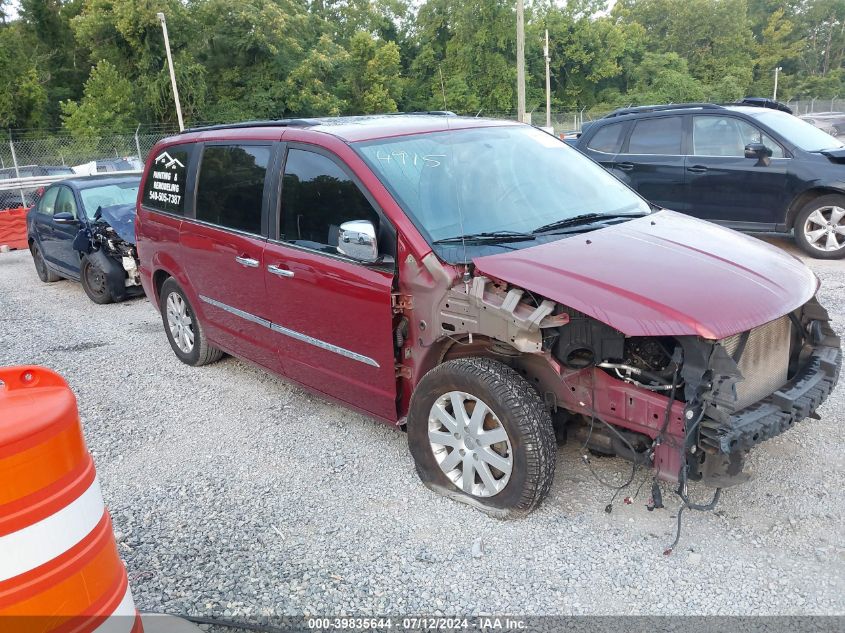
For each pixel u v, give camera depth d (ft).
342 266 12.96
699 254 11.53
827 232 27.96
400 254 12.09
